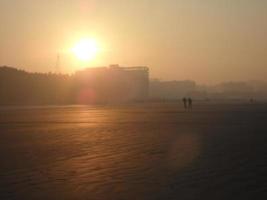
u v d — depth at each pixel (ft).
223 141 95.04
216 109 297.74
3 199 42.52
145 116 206.28
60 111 272.31
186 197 42.73
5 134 116.57
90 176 54.75
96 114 229.25
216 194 43.96
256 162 64.69
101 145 89.35
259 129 126.72
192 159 68.69
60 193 45.16
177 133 116.16
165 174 55.67
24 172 57.77
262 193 44.29
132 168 60.54
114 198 42.80
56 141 98.02
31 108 338.75
